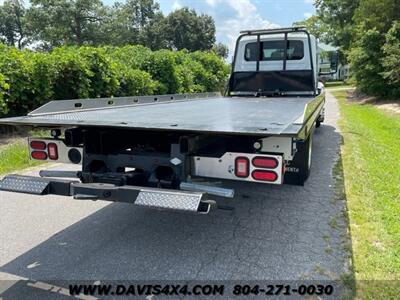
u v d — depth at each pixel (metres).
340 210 4.04
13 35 64.44
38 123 3.15
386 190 4.67
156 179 2.95
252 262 2.98
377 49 20.22
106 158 3.20
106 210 4.21
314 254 3.08
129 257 3.10
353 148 7.33
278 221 3.81
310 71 7.30
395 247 3.14
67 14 48.19
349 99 22.98
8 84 7.14
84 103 4.57
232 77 7.95
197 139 2.91
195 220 3.88
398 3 19.94
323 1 35.28
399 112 14.61
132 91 10.57
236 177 2.75
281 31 7.33
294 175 3.58
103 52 9.84
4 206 4.29
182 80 13.82
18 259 3.07
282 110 4.44
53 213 4.10
